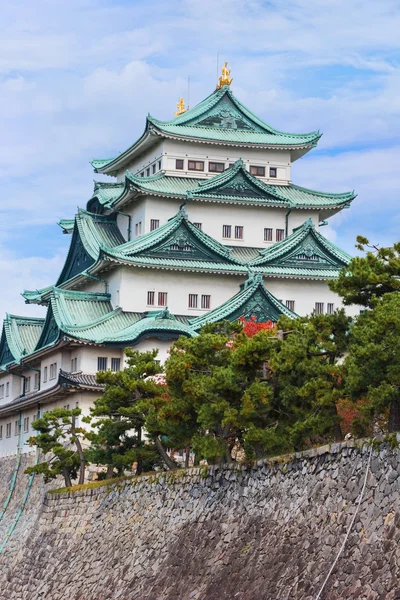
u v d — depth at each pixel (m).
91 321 106.62
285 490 56.22
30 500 101.50
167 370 67.00
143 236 109.06
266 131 120.12
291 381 61.00
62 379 98.00
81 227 118.94
